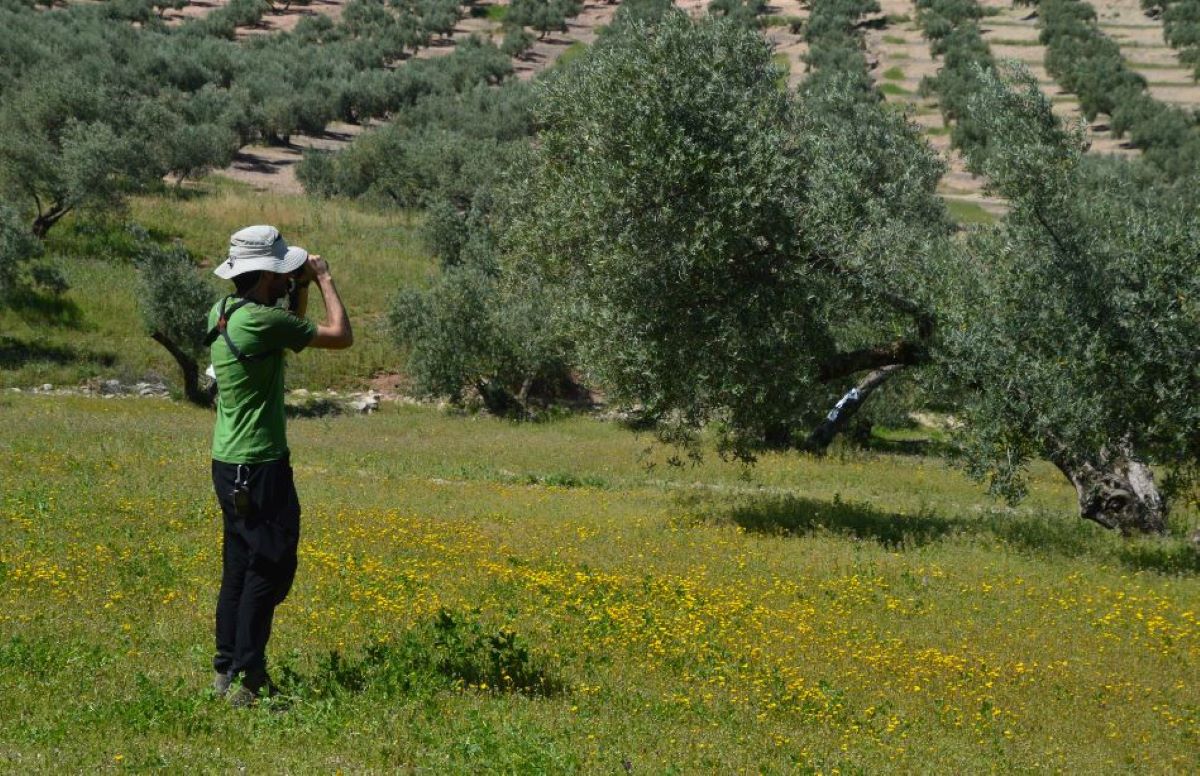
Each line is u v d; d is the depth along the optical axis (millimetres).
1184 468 16328
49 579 8977
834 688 8266
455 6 113750
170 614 8211
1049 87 94812
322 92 78375
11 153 42188
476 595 10133
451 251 48469
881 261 16703
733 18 17578
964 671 9227
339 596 9281
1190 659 10359
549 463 25609
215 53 81375
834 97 21438
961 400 16484
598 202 16031
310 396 37844
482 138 68812
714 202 15703
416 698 6207
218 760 4953
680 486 23062
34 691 5754
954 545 16156
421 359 37625
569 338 18516
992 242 16359
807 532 16469
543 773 5230
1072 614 11906
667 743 6289
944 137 80125
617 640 8969
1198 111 83438
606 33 89812
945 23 106000
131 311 40500
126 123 53281
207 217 49938
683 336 16531
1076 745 7664
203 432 25703
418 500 17609
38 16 83562
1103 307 15148
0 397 32062
